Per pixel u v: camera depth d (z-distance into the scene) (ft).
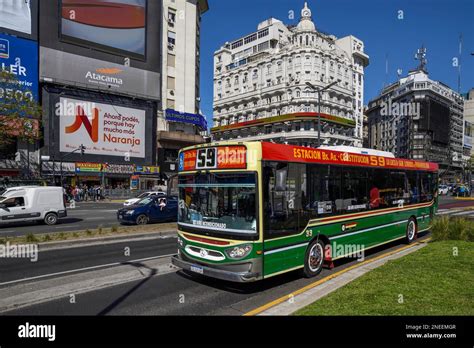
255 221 19.03
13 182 89.30
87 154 126.62
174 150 154.40
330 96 216.54
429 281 18.84
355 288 17.95
